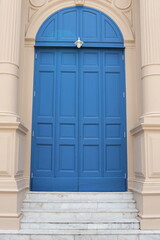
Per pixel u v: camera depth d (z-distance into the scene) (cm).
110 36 631
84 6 638
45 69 617
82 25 632
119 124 606
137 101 603
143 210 480
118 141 601
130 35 630
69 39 624
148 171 492
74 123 604
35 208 512
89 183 587
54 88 612
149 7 552
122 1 638
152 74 529
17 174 508
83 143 599
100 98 613
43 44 619
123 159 595
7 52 523
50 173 586
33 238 452
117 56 630
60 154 594
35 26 625
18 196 482
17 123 486
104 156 596
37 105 605
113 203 525
